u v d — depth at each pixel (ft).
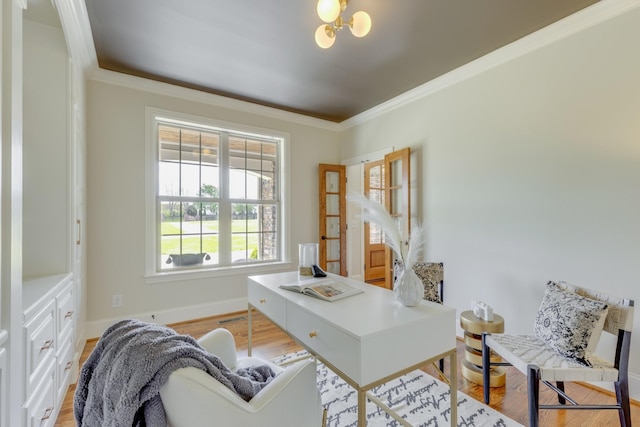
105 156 9.39
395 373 3.93
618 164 6.29
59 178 6.49
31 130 6.33
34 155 6.33
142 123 9.97
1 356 3.17
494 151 8.45
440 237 9.91
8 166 3.33
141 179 9.96
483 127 8.70
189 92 10.66
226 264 11.84
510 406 6.06
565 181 7.06
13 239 3.39
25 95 6.31
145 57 8.52
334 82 10.11
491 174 8.52
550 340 5.59
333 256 14.38
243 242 12.37
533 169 7.62
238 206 12.27
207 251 11.53
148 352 2.78
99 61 8.76
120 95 9.62
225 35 7.48
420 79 9.87
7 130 3.32
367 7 6.43
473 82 8.96
